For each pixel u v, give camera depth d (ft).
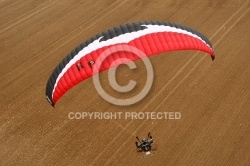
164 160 165.48
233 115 187.01
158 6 306.14
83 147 178.50
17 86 232.53
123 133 183.11
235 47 241.55
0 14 326.85
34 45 274.57
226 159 163.12
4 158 179.42
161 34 137.28
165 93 207.82
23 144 186.09
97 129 187.83
